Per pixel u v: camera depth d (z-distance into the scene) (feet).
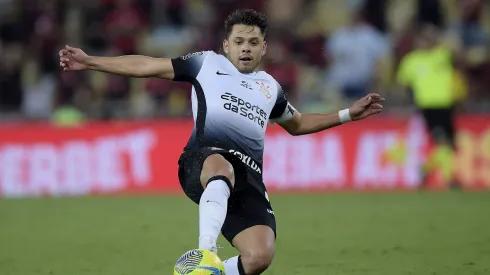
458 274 77.61
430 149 169.78
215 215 57.72
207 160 62.23
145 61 65.51
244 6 203.72
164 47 209.87
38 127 174.60
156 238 104.42
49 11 216.13
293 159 172.45
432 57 164.86
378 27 212.23
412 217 123.75
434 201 146.61
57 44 208.85
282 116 70.13
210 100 65.67
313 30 198.90
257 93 66.69
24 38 215.31
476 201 145.69
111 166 173.88
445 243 97.40
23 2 217.77
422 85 164.76
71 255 91.09
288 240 101.50
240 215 62.64
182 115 185.26
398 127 172.14
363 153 172.55
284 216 127.44
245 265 60.03
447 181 170.09
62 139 174.29
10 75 206.39
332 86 195.11
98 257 89.51
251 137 65.98
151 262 85.92
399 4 225.15
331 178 172.14
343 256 88.94
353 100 194.49
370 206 140.15
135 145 173.68
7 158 173.88
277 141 172.86
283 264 84.12
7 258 89.30
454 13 218.38
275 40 177.88
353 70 195.31
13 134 174.40
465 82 185.68
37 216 131.23
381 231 108.78
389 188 171.42
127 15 212.64
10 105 205.57
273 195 163.02
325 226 114.83
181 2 216.54
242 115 65.62
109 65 64.80
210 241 56.59
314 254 90.43
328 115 72.08
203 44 199.00
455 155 170.91
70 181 173.58
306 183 172.04
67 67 64.54
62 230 113.50
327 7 220.43
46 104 203.00
